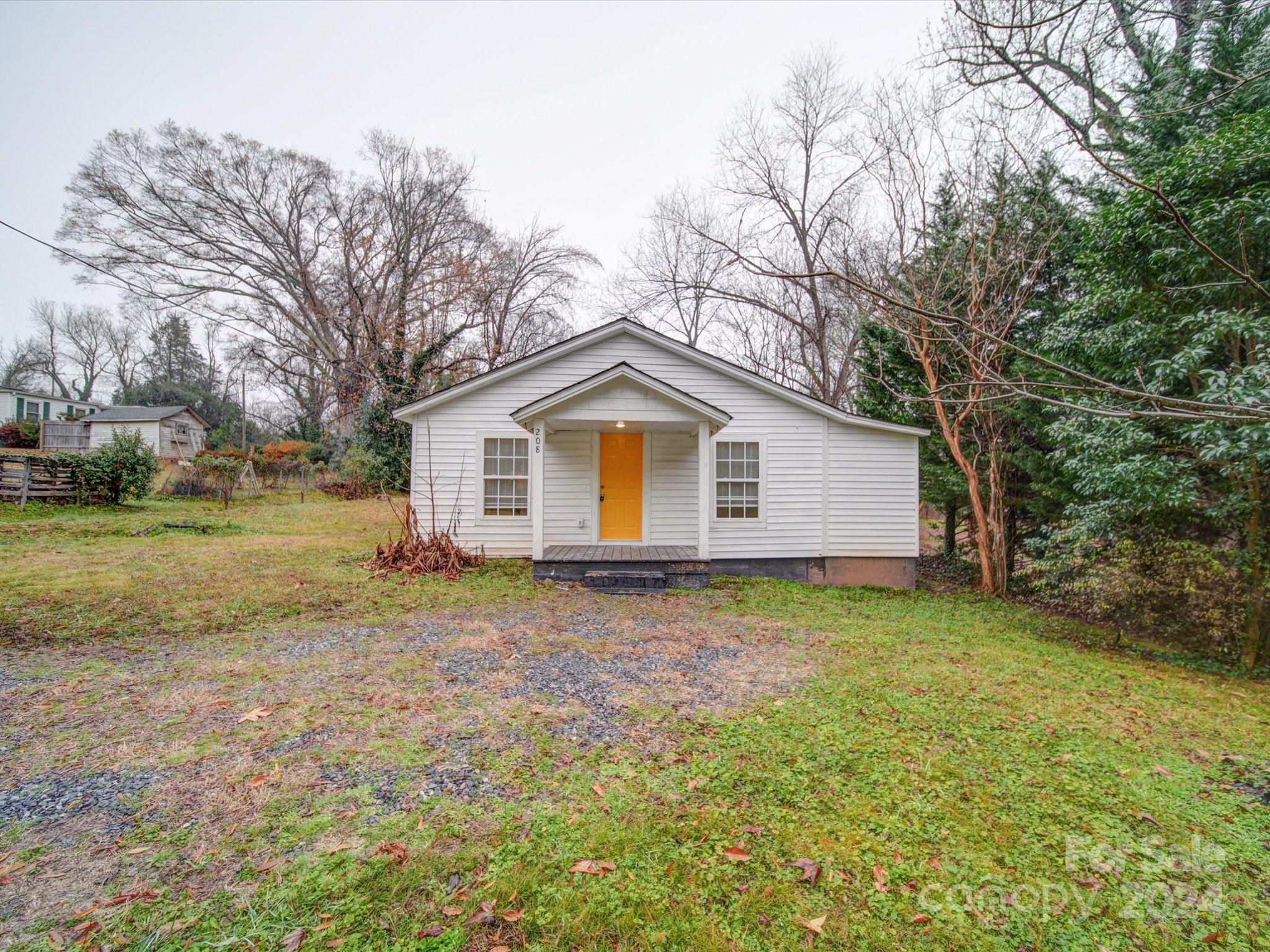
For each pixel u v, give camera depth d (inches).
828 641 232.7
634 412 339.3
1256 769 134.0
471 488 386.9
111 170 914.7
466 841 98.2
